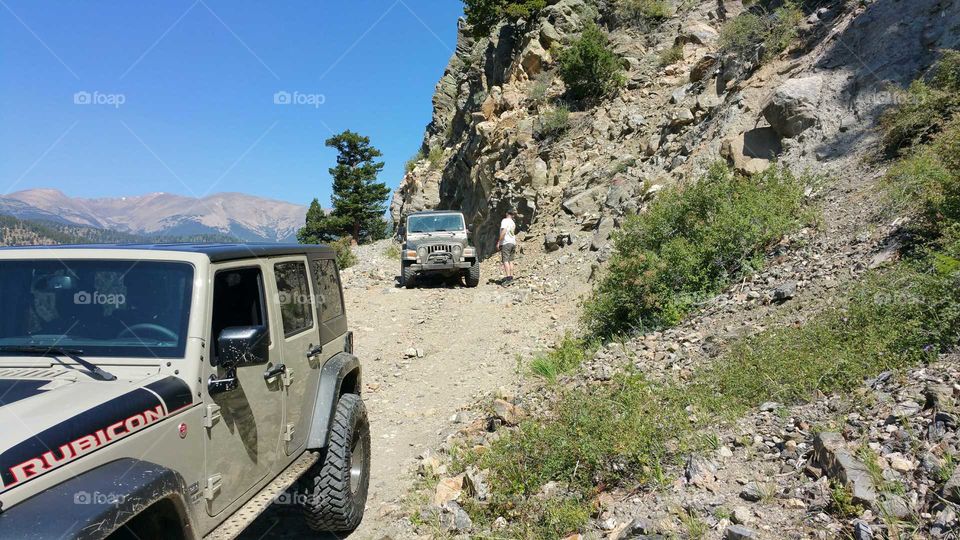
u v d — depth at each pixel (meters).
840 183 10.27
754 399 5.24
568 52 23.66
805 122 12.29
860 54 12.62
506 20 32.81
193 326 3.10
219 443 3.19
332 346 4.93
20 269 3.31
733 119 14.67
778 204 10.02
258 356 3.20
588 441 4.84
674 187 11.30
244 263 3.68
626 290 9.38
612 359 7.93
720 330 7.66
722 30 19.00
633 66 23.86
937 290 5.47
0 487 2.10
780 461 4.12
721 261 9.30
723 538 3.48
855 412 4.39
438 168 39.09
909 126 9.95
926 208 7.21
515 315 12.84
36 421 2.36
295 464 4.07
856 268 7.48
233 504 3.31
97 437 2.45
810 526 3.36
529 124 24.22
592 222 17.34
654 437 4.75
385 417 7.79
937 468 3.40
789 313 7.22
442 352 10.59
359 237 62.28
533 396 7.45
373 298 15.83
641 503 4.14
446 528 4.61
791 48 15.27
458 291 16.22
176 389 2.89
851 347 5.45
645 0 25.94
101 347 3.05
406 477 5.80
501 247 16.89
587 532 4.04
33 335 3.13
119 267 3.30
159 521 2.71
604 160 19.86
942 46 11.13
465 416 7.21
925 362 4.79
